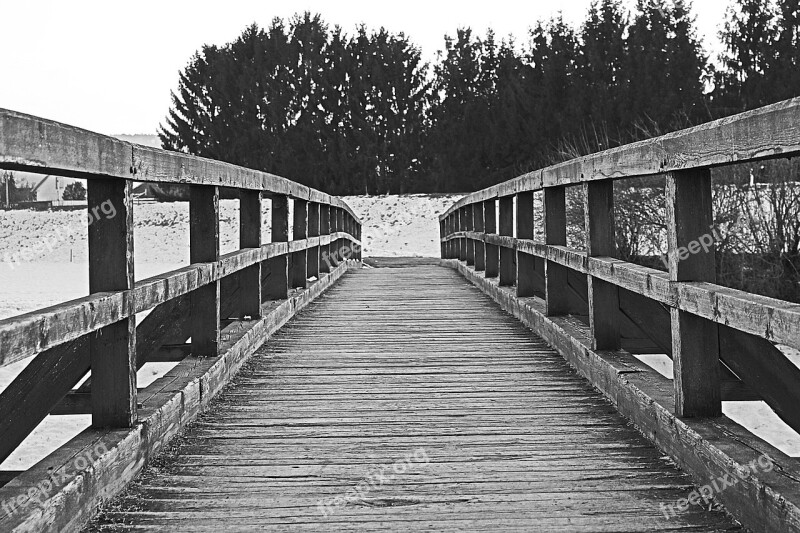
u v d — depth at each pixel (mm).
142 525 2566
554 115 33844
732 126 2500
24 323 2150
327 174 40500
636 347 5883
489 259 9367
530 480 2988
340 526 2568
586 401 4184
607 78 33438
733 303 2586
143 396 3496
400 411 4016
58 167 2346
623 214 13656
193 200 4395
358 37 43906
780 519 2256
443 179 39281
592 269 4406
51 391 3385
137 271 23609
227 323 5848
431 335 6273
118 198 2982
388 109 41625
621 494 2832
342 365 5137
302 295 7781
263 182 5789
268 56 43219
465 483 2959
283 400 4242
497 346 5781
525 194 7086
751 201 12188
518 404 4137
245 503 2766
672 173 3137
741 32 28234
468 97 39562
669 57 30922
